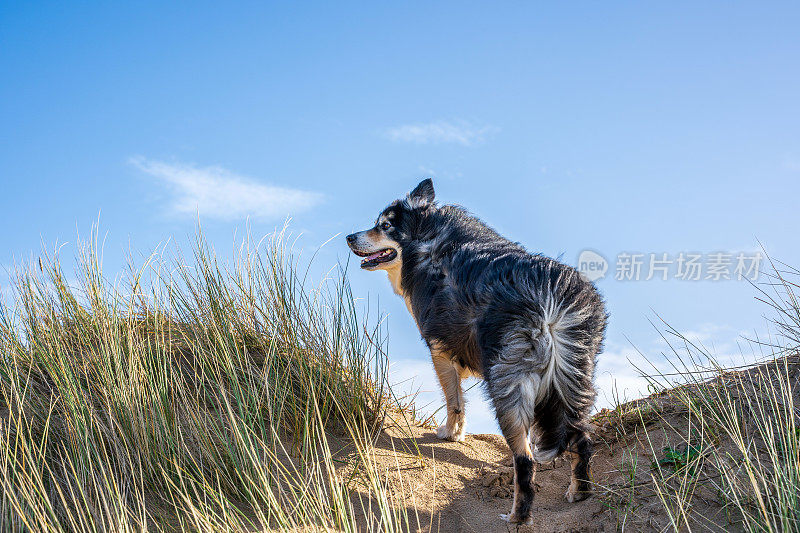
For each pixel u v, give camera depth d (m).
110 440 2.56
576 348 2.48
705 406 2.69
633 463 2.61
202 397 2.80
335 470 2.64
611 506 2.47
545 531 2.45
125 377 2.73
